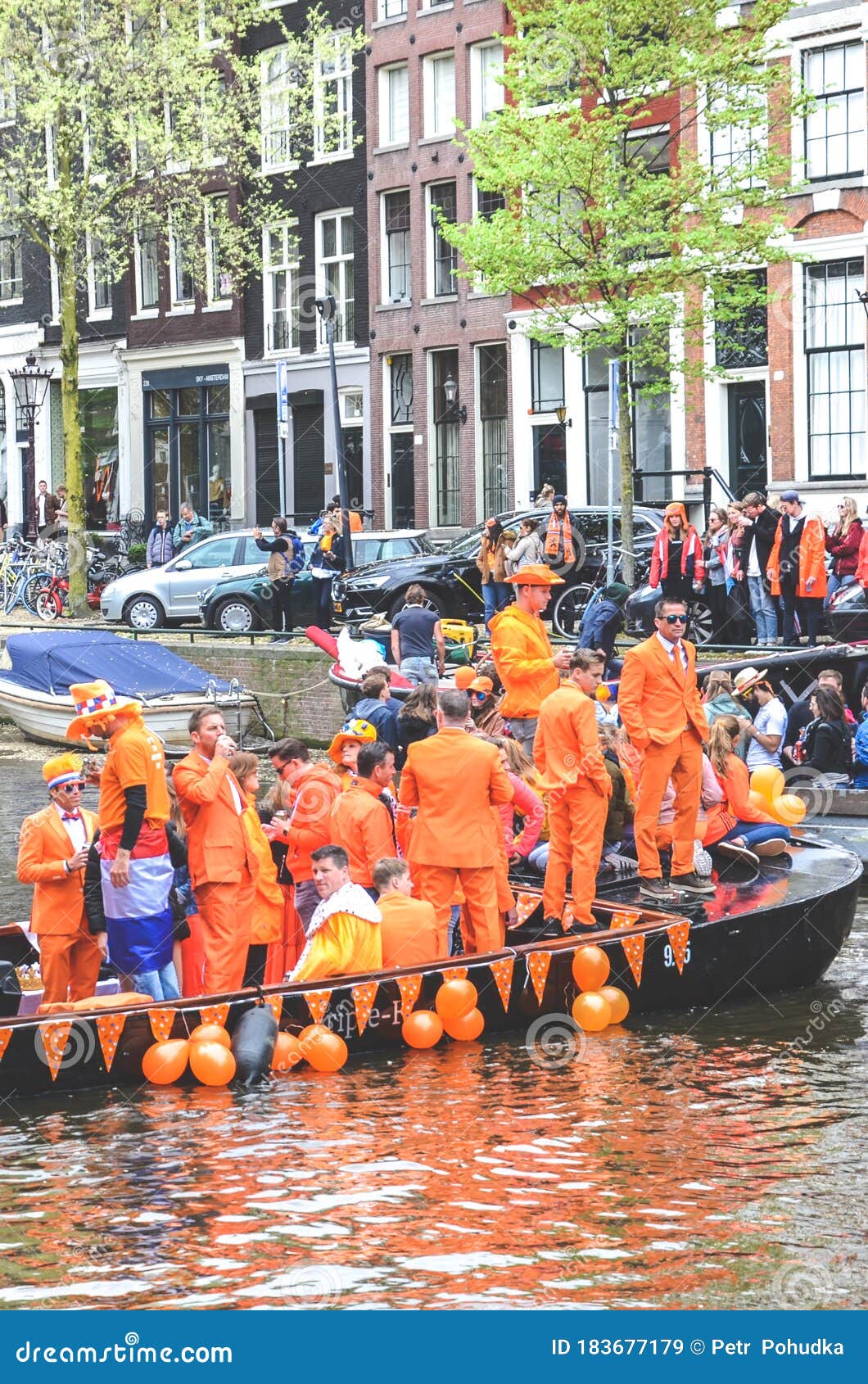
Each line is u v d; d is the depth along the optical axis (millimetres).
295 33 40812
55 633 28406
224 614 31656
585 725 12602
